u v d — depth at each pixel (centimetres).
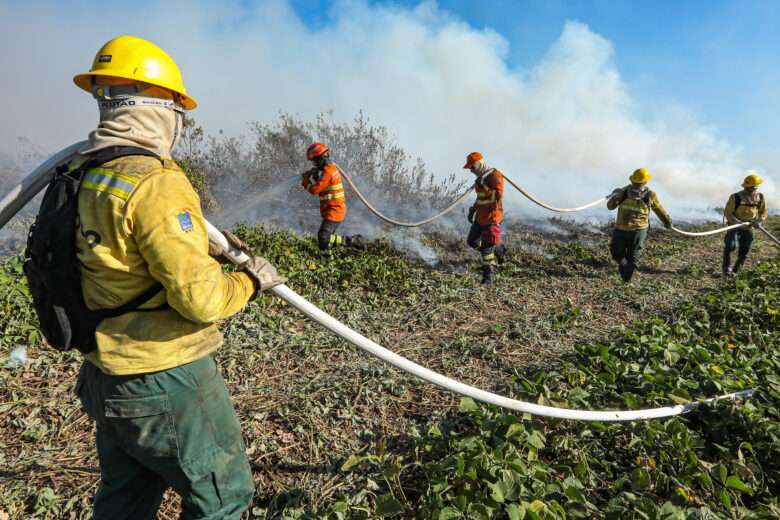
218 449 182
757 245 1242
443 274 802
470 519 240
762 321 582
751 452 310
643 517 249
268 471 307
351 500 275
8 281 509
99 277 158
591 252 1043
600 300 726
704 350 434
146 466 184
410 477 300
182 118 186
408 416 378
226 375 416
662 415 333
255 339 482
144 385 166
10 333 450
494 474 267
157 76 171
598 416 306
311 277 684
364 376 426
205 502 182
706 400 351
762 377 402
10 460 308
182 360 169
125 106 169
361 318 588
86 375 180
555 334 573
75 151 183
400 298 672
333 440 340
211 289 157
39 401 367
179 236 153
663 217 795
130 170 157
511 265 895
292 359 459
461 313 637
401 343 532
